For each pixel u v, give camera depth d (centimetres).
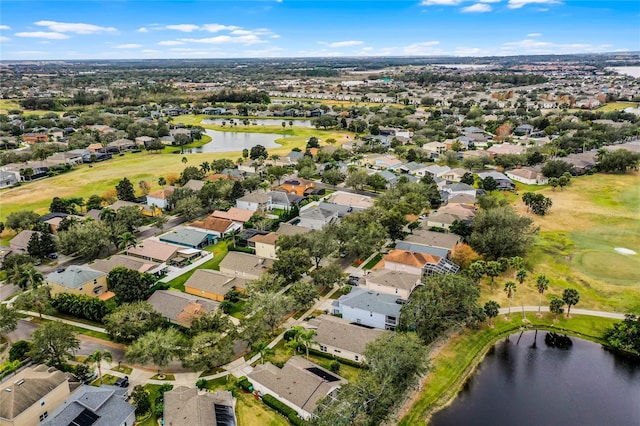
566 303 9125
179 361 7725
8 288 10438
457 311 8419
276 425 6341
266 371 7069
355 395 6131
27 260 11106
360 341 7781
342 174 18950
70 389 6756
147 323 8125
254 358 7812
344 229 11850
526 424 6544
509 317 9144
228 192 16362
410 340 7069
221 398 6544
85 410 6078
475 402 6962
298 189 17438
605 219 14300
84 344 8200
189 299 9006
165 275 10844
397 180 18175
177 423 5922
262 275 9844
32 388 6294
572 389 7294
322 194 17512
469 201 15375
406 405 6794
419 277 9850
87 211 15362
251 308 8369
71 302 9062
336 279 9681
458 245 11106
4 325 8162
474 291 8569
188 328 8425
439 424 6512
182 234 12962
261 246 11906
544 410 6825
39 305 8994
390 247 12381
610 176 19238
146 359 7219
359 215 12875
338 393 6500
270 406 6675
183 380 7225
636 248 12162
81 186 18550
